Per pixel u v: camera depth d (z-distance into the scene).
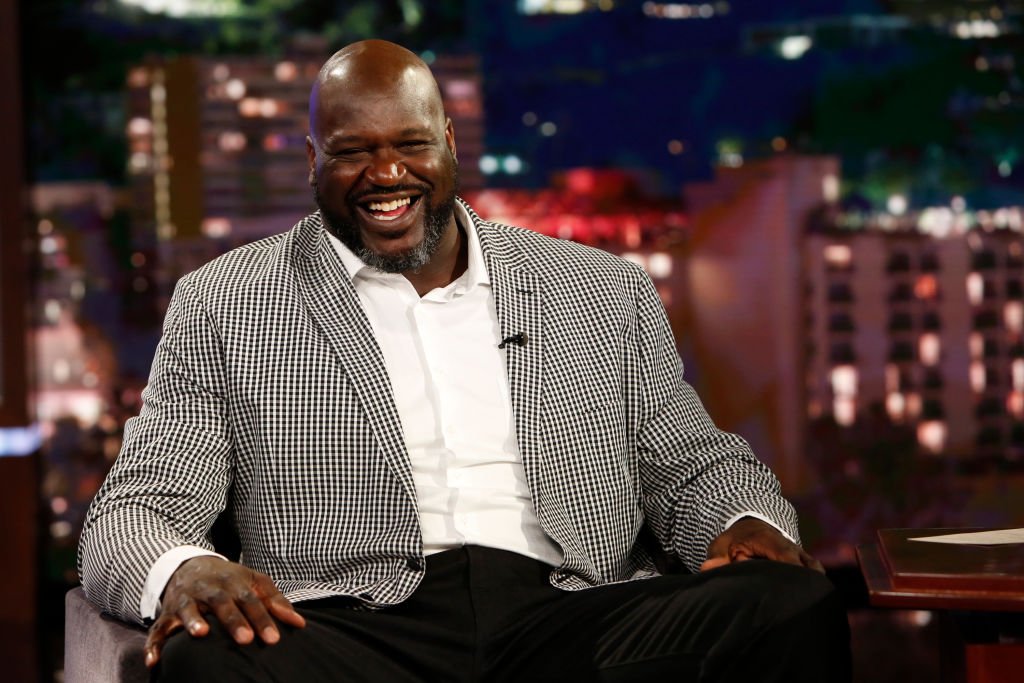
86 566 6.64
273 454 7.05
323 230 7.55
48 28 16.39
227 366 7.16
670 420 7.62
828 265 16.44
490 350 7.38
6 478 16.27
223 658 5.74
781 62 16.34
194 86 16.45
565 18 16.38
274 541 7.07
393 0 16.39
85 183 16.52
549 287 7.54
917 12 16.25
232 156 16.53
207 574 6.04
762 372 16.50
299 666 5.96
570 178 16.48
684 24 16.33
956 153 16.36
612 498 7.36
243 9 16.41
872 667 12.63
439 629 6.73
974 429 16.48
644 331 7.70
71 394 16.64
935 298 16.45
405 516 6.96
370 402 7.04
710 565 6.68
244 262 7.52
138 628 6.42
